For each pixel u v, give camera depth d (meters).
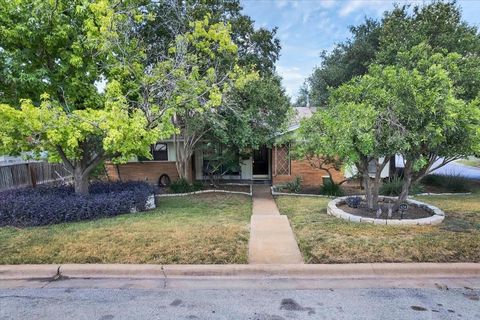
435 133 5.32
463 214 6.77
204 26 8.05
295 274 4.15
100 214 6.86
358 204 7.46
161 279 4.06
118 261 4.34
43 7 6.30
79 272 4.16
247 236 5.41
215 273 4.15
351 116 5.86
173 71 6.91
